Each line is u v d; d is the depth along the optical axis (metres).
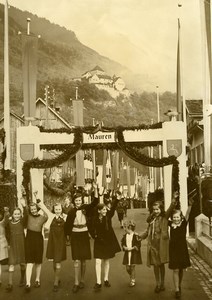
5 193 16.33
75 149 17.28
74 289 8.16
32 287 8.64
